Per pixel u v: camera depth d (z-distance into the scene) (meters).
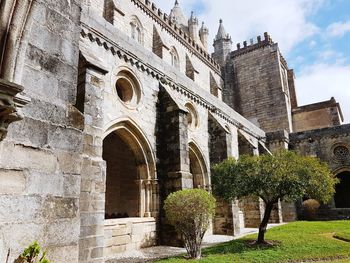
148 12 24.81
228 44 40.88
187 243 9.88
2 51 3.38
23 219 3.48
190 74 29.34
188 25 36.47
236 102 38.06
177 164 12.77
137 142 12.53
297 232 14.80
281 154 12.95
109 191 17.17
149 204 12.50
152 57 14.02
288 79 41.25
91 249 7.96
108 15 20.12
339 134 27.41
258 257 9.58
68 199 4.10
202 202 10.08
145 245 11.70
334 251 10.32
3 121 3.27
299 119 36.88
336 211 25.28
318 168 12.20
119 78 12.14
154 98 13.78
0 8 3.48
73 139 4.36
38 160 3.81
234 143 21.97
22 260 3.15
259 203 20.45
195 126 17.45
